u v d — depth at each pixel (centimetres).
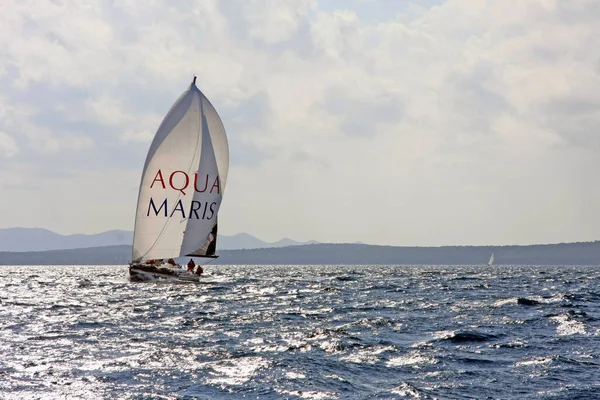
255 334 7662
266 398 4619
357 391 4816
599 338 7075
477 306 11075
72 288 18338
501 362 5812
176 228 15850
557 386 4903
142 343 6956
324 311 10488
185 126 15575
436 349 6488
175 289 16212
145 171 15425
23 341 7125
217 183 16238
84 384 5003
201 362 5822
